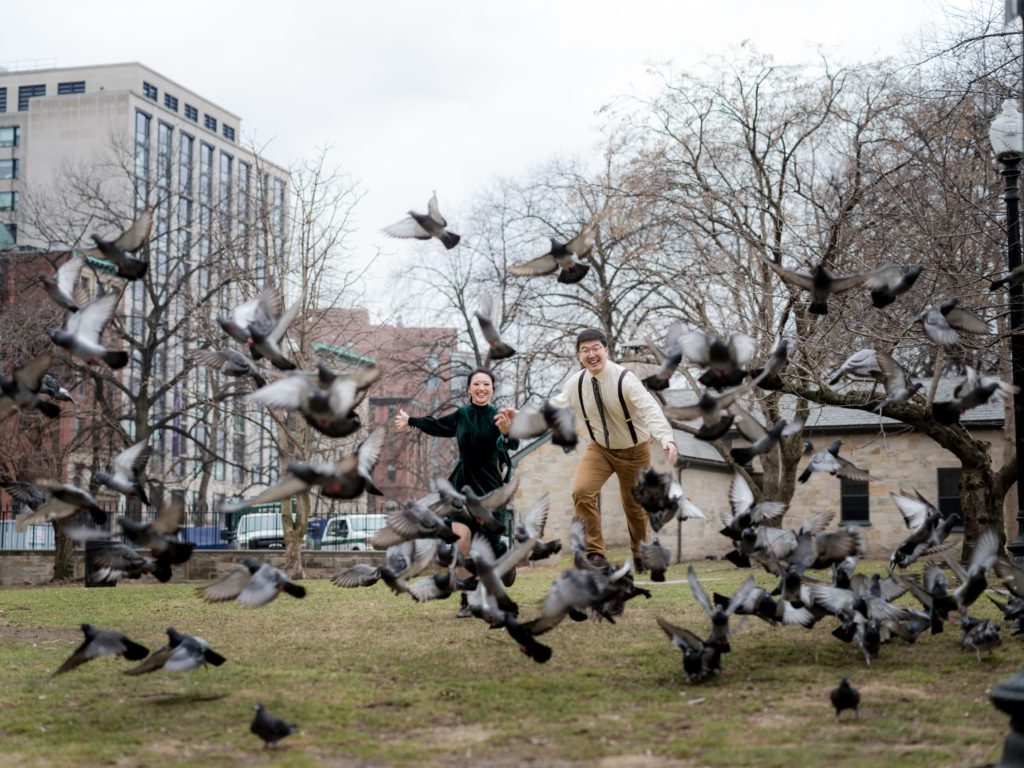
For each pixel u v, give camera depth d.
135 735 7.77
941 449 36.06
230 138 108.94
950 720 7.79
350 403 7.84
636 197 30.95
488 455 12.62
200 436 61.41
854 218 21.48
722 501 38.62
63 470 34.44
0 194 84.50
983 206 18.39
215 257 40.78
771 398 23.42
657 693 8.74
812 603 9.18
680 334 9.98
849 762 6.73
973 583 9.19
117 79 99.62
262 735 7.38
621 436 12.16
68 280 9.89
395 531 9.26
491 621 8.33
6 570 29.67
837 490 37.25
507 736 7.56
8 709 8.66
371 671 9.82
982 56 20.17
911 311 17.48
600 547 12.34
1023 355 13.94
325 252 27.72
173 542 8.45
